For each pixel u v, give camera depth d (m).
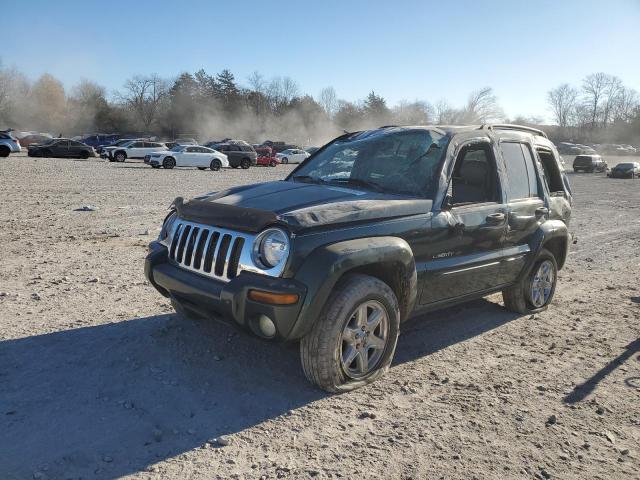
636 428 3.48
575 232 11.91
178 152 31.84
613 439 3.32
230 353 4.31
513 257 5.05
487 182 4.93
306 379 3.92
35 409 3.37
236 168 36.56
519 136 5.42
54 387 3.67
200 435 3.17
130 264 7.25
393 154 4.71
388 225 3.86
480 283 4.77
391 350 4.01
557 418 3.56
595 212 16.09
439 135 4.66
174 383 3.79
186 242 3.97
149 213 12.34
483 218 4.61
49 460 2.86
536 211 5.31
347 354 3.75
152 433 3.16
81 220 10.97
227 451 3.03
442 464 2.99
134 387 3.71
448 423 3.44
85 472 2.79
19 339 4.46
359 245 3.58
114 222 10.88
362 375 3.89
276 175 29.09
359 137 5.19
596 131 118.69
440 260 4.27
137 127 107.50
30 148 37.84
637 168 36.75
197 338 4.57
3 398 3.49
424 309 4.32
